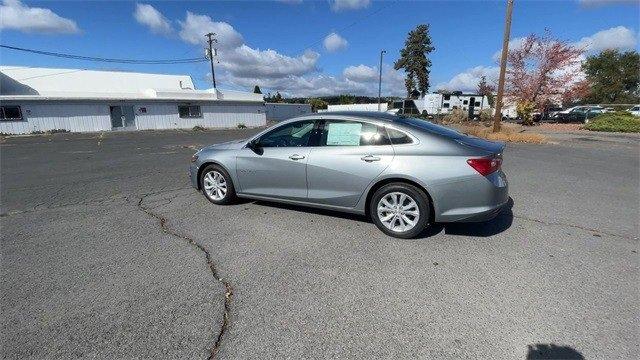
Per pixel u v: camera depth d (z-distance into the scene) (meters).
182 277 3.16
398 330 2.44
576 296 2.82
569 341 2.32
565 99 29.64
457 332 2.42
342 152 4.18
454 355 2.21
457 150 3.72
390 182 3.98
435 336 2.38
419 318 2.57
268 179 4.75
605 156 10.62
